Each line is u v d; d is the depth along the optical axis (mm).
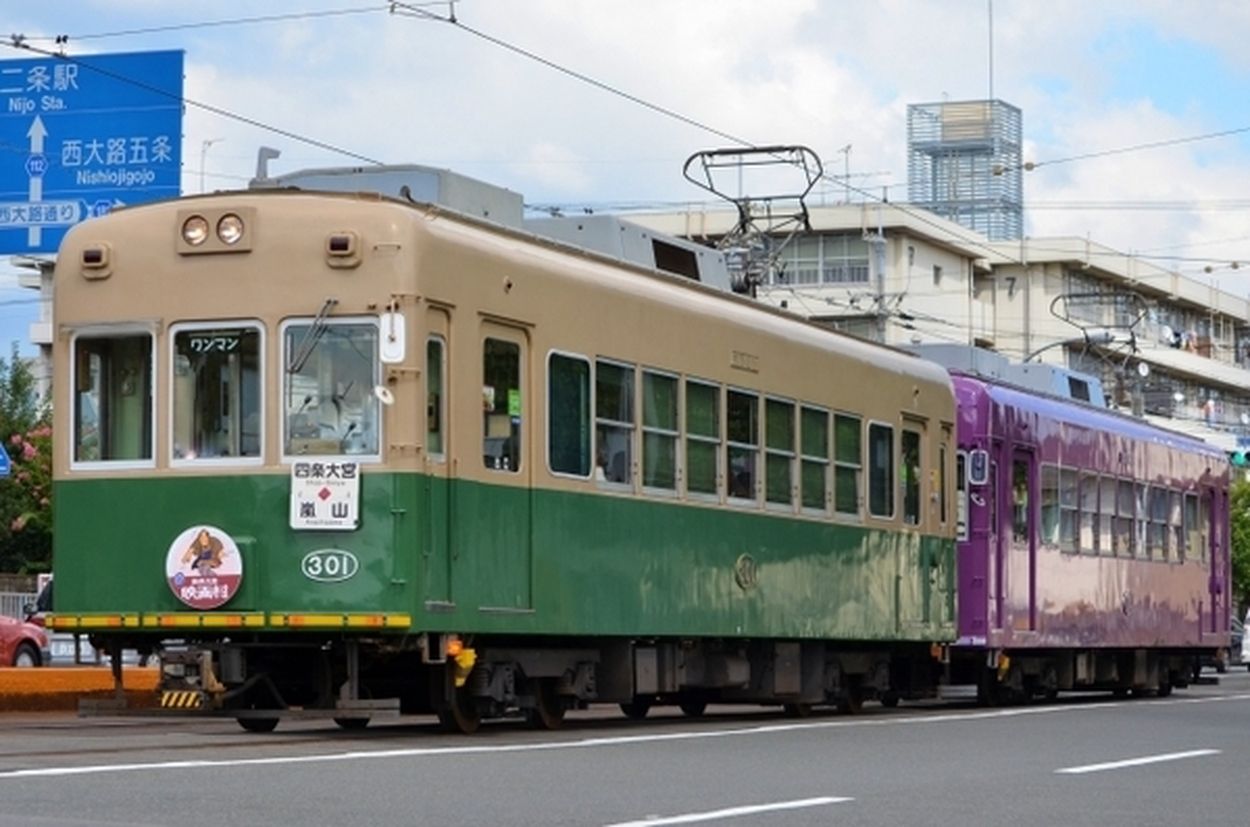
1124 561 33250
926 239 78812
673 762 14422
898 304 65250
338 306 16359
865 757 15602
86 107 28141
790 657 23094
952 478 27000
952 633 26812
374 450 16188
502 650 17734
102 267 17000
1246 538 80500
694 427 20547
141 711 16750
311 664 16875
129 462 16781
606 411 18969
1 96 28297
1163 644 34875
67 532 16922
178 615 16453
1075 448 31422
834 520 23531
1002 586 28578
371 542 16094
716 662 21484
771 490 22078
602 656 19594
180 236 16766
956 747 17078
